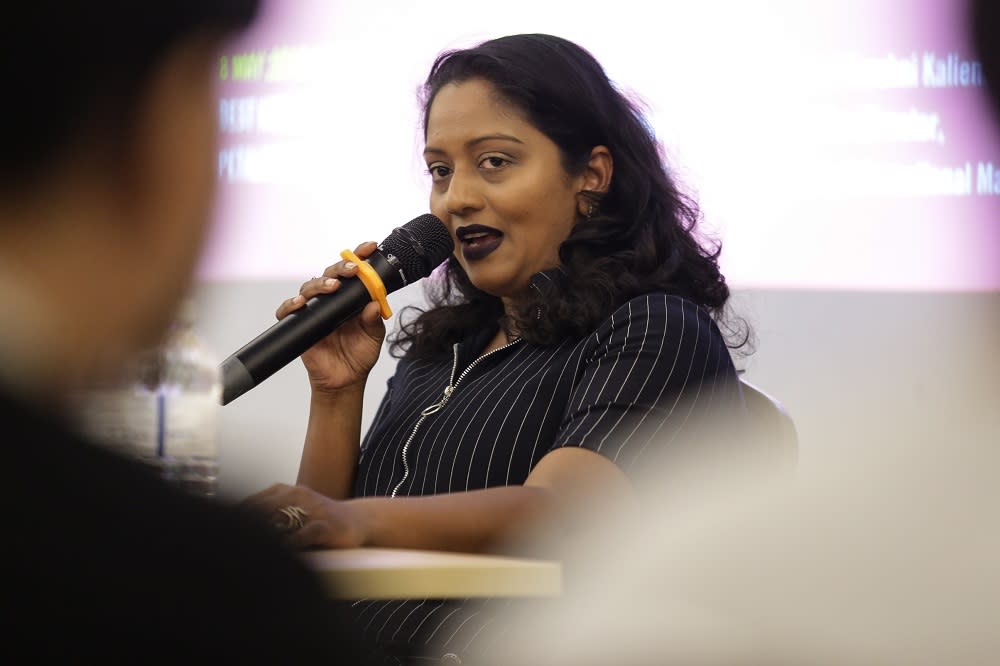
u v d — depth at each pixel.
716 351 3.61
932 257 7.12
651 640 1.29
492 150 3.94
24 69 0.88
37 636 0.78
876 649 1.13
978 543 1.11
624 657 1.31
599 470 3.21
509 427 3.64
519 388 3.72
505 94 3.94
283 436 6.87
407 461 3.81
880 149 7.18
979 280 7.05
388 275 3.74
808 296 7.21
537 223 3.96
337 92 7.62
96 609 0.79
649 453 3.28
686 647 1.26
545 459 3.27
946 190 7.11
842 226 7.19
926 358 7.09
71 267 0.92
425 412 3.89
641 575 1.33
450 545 2.66
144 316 0.96
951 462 1.14
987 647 1.09
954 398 1.18
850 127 7.20
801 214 7.21
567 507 2.97
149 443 2.32
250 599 0.83
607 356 3.54
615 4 7.32
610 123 4.02
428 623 3.37
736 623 1.23
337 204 7.62
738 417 3.55
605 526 3.06
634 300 3.71
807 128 7.23
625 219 3.98
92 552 0.80
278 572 0.85
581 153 4.00
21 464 0.80
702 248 4.24
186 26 0.93
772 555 1.21
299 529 2.39
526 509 2.83
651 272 3.94
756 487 1.28
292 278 7.59
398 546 2.57
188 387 2.38
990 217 7.04
